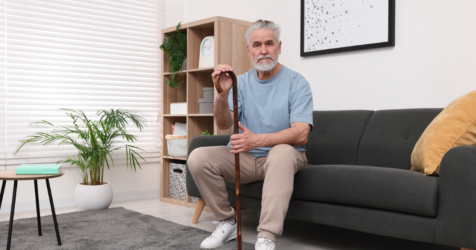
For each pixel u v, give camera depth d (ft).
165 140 12.19
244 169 7.09
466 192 5.14
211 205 7.13
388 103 8.98
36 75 10.91
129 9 12.56
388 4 8.84
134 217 9.27
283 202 6.14
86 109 11.68
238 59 10.96
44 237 7.51
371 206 6.10
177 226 8.41
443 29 8.16
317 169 6.75
